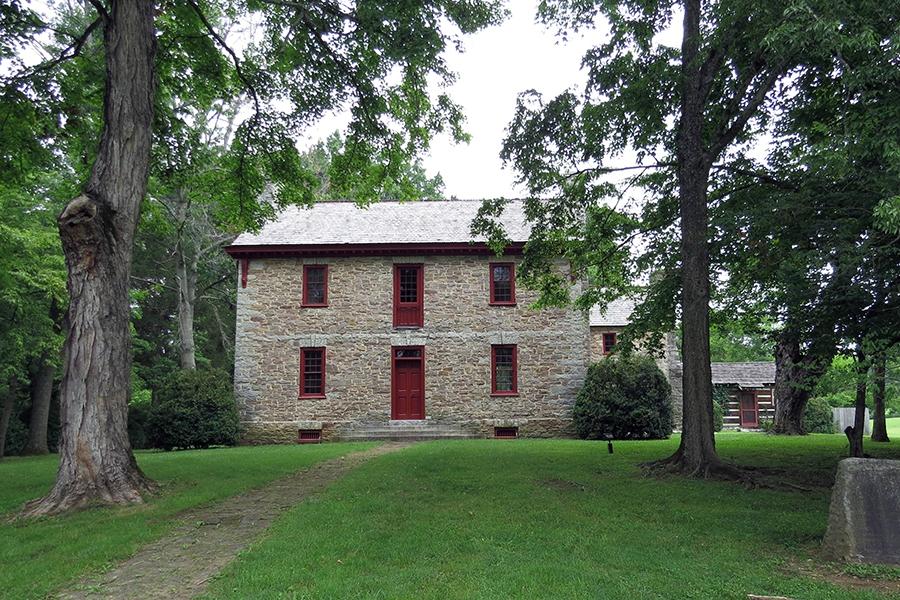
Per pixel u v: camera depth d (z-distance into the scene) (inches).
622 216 576.7
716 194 502.3
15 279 740.0
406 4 433.4
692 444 425.7
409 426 812.0
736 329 635.5
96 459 340.2
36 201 821.9
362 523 275.3
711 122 482.9
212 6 626.8
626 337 566.6
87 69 503.2
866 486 221.3
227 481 407.2
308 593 186.7
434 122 573.6
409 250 829.8
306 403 818.8
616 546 239.9
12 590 201.0
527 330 826.8
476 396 818.8
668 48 470.9
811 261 337.4
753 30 369.7
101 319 350.9
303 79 548.7
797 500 335.3
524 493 350.0
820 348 376.2
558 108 481.7
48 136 535.2
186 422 759.1
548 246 577.3
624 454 543.8
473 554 228.4
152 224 642.8
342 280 838.5
